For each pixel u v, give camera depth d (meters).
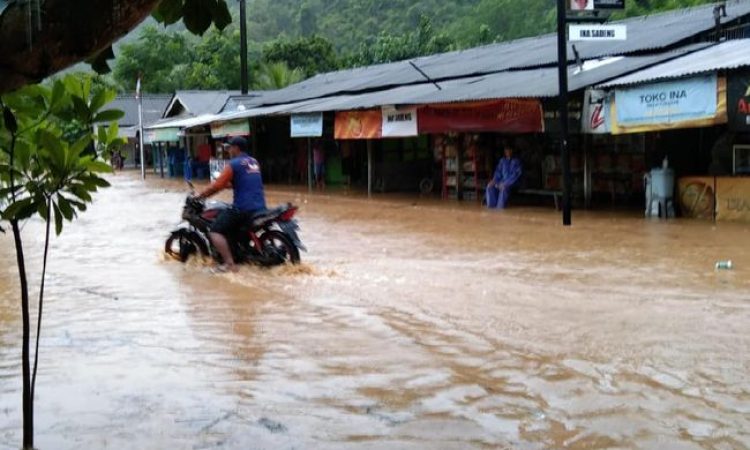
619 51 17.38
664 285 8.17
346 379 5.21
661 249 10.65
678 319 6.62
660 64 15.23
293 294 8.05
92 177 3.46
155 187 29.88
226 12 3.17
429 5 60.47
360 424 4.41
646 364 5.38
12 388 5.12
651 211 14.62
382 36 49.47
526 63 19.91
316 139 26.20
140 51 56.81
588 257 10.17
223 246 9.56
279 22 68.62
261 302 7.70
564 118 13.66
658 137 16.17
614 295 7.70
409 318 6.85
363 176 26.47
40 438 4.27
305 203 20.06
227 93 42.00
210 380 5.24
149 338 6.38
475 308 7.19
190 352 5.93
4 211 3.36
